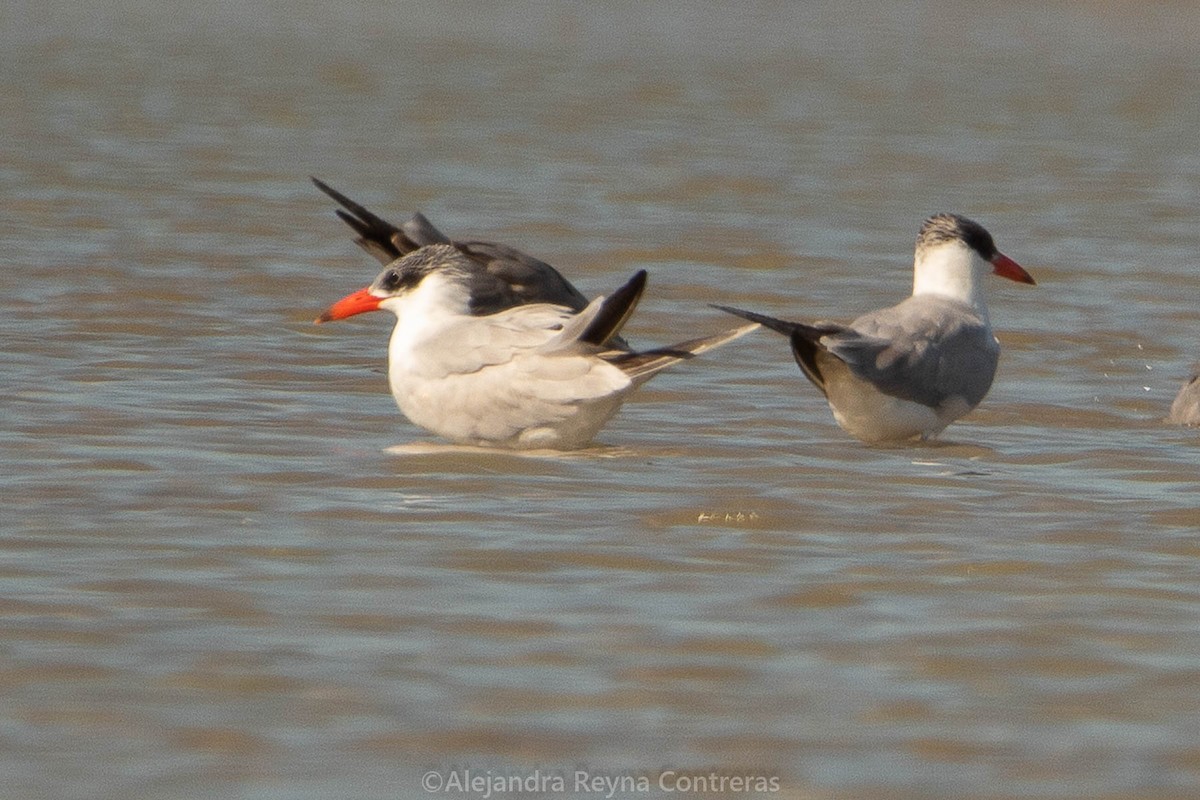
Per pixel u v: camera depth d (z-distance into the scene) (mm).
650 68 49219
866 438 14648
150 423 14445
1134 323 19719
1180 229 26234
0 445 13555
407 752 8242
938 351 14625
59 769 7977
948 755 8297
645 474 13281
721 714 8711
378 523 11789
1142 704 8898
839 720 8664
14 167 28625
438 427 14203
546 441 13953
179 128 34688
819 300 20922
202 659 9250
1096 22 65750
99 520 11680
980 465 13883
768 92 44094
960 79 47812
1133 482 13430
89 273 20656
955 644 9672
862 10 69875
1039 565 11125
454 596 10312
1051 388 16938
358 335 18297
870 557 11242
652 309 20109
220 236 23562
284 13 63531
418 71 46938
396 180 29312
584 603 10234
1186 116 41156
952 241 15414
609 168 31219
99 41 51562
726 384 16625
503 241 24062
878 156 33594
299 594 10297
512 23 62625
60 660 9195
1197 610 10289
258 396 15594
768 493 12758
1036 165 32938
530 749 8289
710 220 26141
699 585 10602
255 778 7941
